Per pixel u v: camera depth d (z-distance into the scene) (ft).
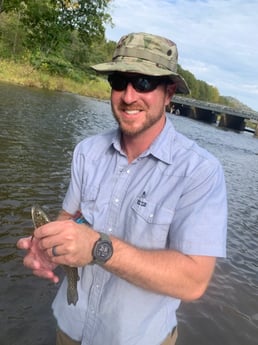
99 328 2.65
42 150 14.49
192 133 37.55
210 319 5.79
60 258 1.93
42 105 28.63
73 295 2.56
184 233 2.27
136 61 2.50
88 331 2.70
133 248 2.17
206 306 6.10
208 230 2.27
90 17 49.37
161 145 2.52
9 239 6.89
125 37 2.59
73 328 2.78
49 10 47.03
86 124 24.48
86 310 2.70
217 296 6.44
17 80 41.37
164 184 2.44
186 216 2.31
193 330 5.47
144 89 2.45
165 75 2.44
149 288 2.22
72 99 39.88
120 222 2.56
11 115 21.15
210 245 2.26
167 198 2.40
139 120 2.51
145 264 2.14
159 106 2.52
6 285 5.60
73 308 2.77
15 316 5.05
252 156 29.01
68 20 49.26
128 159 2.65
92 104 40.37
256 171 21.91
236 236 9.55
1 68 41.70
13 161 12.15
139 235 2.45
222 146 31.58
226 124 73.46
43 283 5.79
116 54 2.62
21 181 10.29
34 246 2.16
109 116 32.37
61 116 25.43
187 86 2.56
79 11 48.88
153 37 2.52
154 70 2.43
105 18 50.52
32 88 40.81
